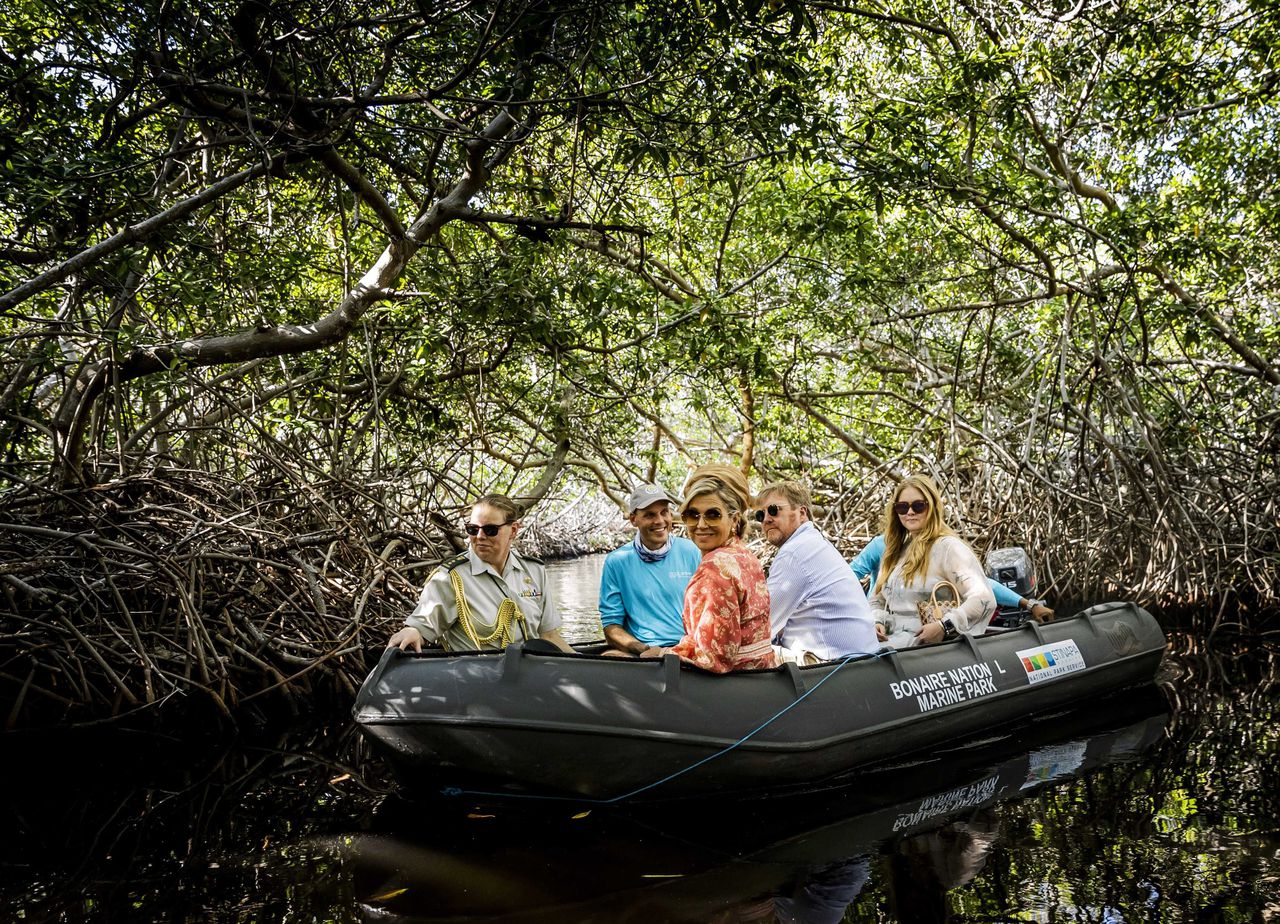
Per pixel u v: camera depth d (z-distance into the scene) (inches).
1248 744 168.7
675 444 473.1
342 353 302.5
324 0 185.6
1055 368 419.2
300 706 227.9
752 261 410.6
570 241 307.0
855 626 172.2
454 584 168.4
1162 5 331.3
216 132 263.3
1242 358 410.0
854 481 472.7
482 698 143.6
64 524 219.3
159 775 169.3
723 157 283.0
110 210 211.6
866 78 371.9
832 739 151.7
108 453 242.4
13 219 210.4
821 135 259.9
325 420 312.3
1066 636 211.2
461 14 202.8
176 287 229.8
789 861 115.0
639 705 142.7
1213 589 350.0
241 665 222.2
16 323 238.1
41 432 233.3
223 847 127.0
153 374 239.8
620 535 1047.6
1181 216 398.9
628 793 142.1
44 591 196.7
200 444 294.0
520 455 434.9
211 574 225.3
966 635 189.3
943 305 436.5
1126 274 364.5
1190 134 396.5
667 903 102.0
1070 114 368.8
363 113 216.5
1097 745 173.2
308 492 258.7
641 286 330.0
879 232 400.5
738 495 153.6
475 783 145.6
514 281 284.5
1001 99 312.5
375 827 134.6
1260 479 379.2
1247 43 333.4
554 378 341.7
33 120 198.7
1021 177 360.8
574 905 102.0
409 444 347.9
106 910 106.0
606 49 210.4
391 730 145.6
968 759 167.2
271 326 232.8
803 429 490.9
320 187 296.7
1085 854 113.5
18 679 194.9
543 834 129.4
